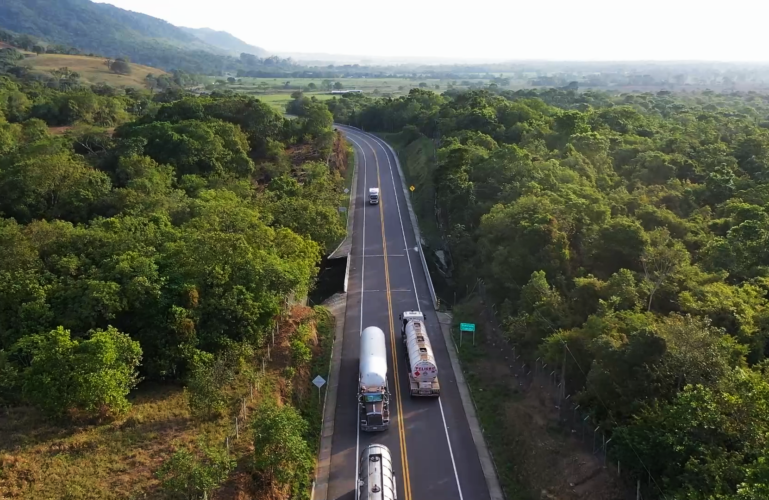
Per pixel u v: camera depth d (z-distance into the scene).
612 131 89.75
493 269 49.19
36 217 57.25
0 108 107.31
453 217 68.25
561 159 72.75
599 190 63.81
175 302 37.19
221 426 31.91
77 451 28.61
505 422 36.88
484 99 117.56
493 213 56.28
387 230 76.44
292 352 40.84
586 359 34.59
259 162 90.25
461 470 33.47
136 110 132.12
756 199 58.50
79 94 115.38
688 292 38.66
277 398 35.81
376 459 30.66
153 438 30.22
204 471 25.69
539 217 48.81
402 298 57.06
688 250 49.59
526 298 42.12
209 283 39.47
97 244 42.69
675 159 70.56
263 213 57.19
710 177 65.31
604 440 30.31
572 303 40.81
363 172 105.62
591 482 29.62
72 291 36.72
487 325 49.66
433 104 140.62
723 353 29.34
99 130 91.38
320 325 50.22
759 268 42.91
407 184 97.94
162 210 54.28
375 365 38.34
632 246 45.91
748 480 20.45
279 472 29.17
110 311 35.28
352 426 37.59
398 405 39.81
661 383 29.22
